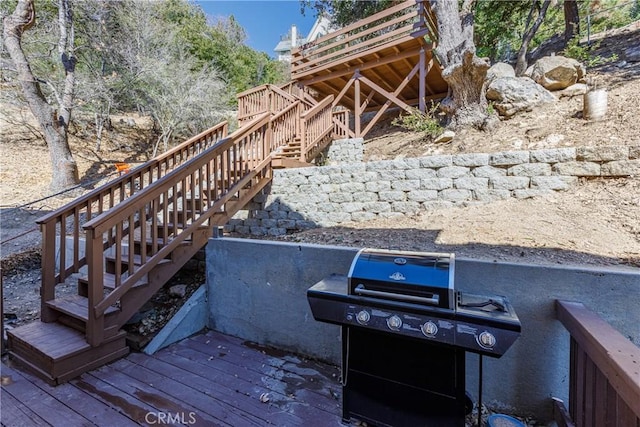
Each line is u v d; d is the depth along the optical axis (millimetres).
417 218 4012
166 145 10250
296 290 2459
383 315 1465
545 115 4820
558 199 3365
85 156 9227
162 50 10164
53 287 2736
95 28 9234
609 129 3936
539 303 1689
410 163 4297
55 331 2500
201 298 2973
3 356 2504
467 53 4832
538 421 1700
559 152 3475
